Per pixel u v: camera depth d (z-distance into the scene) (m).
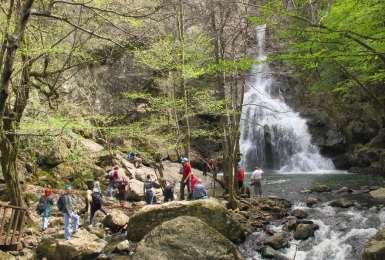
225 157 17.86
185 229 11.00
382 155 24.69
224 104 17.34
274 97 32.91
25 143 18.06
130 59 26.83
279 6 8.03
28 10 6.19
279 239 11.80
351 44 8.37
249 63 9.34
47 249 11.94
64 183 19.78
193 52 17.61
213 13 15.95
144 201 19.27
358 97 27.73
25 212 13.14
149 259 10.57
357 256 10.67
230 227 12.28
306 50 8.66
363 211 13.57
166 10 16.73
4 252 11.36
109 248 12.40
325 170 28.34
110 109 26.67
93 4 11.47
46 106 17.50
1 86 6.16
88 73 26.52
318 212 14.01
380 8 7.05
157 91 27.56
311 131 29.91
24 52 12.21
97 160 22.34
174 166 26.44
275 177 25.38
